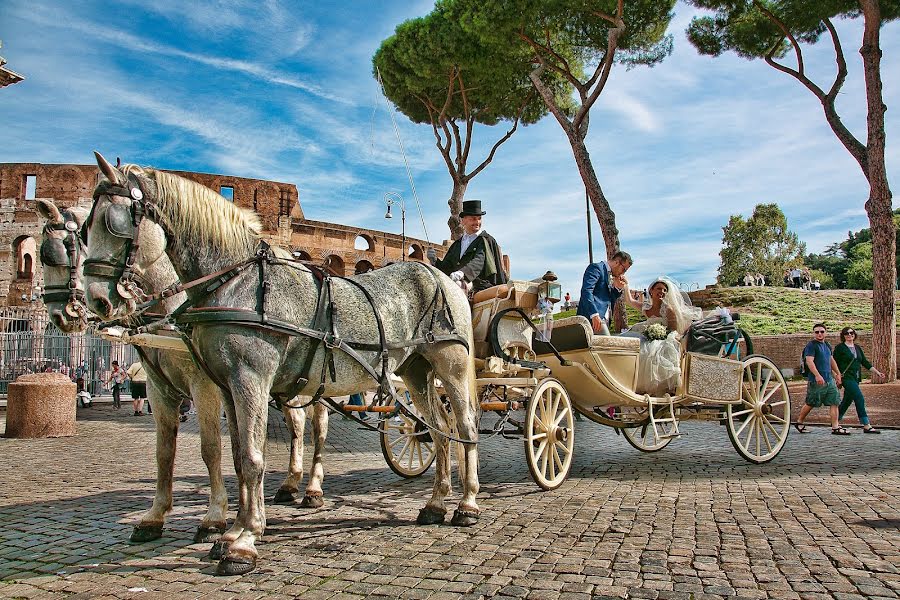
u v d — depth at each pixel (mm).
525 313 6703
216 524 4832
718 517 5410
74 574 4125
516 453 9891
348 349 4770
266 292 4441
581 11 17281
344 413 5406
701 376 7914
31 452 10133
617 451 9914
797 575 3967
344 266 44250
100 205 4250
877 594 3656
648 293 9070
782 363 24547
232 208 4660
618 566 4160
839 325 30188
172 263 4488
